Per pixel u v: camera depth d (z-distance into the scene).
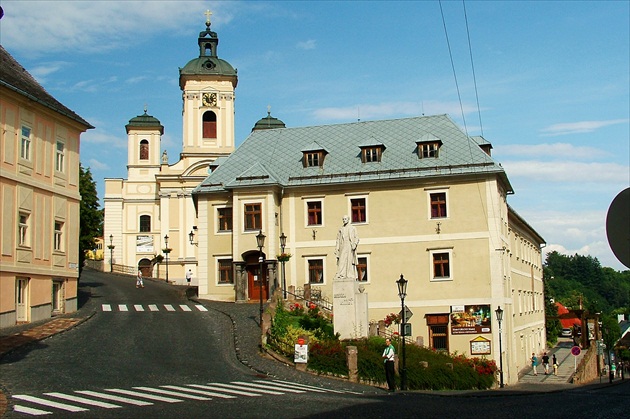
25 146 40.28
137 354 29.98
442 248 49.69
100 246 107.75
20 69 42.84
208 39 88.75
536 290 73.88
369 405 19.89
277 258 51.66
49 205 42.31
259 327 39.03
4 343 30.44
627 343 91.31
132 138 94.62
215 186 54.38
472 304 48.66
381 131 55.50
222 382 24.44
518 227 61.91
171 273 87.19
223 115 87.94
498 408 21.08
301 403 19.58
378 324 43.41
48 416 15.94
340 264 36.84
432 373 31.70
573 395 29.08
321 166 53.78
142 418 15.95
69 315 42.19
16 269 38.47
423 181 50.69
